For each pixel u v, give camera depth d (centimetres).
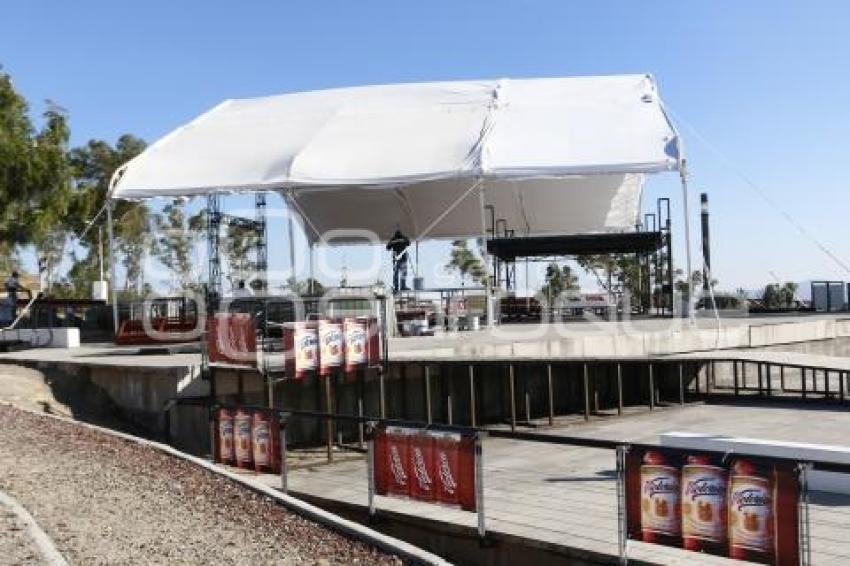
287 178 2452
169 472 922
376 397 1678
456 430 838
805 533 596
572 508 955
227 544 655
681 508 664
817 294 4041
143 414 1470
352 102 3084
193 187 2498
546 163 2300
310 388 1591
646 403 2155
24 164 2444
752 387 2411
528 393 1856
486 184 3838
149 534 662
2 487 778
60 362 1617
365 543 689
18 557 554
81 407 1497
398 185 2384
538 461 1279
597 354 2147
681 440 1116
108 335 2591
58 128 2619
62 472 870
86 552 594
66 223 3039
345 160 2506
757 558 620
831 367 1872
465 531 876
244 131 2906
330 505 1034
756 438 1462
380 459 919
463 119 2683
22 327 2688
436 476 861
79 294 4659
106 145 4369
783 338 2705
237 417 1104
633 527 696
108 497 777
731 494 634
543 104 2756
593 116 2578
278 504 811
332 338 1440
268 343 1734
